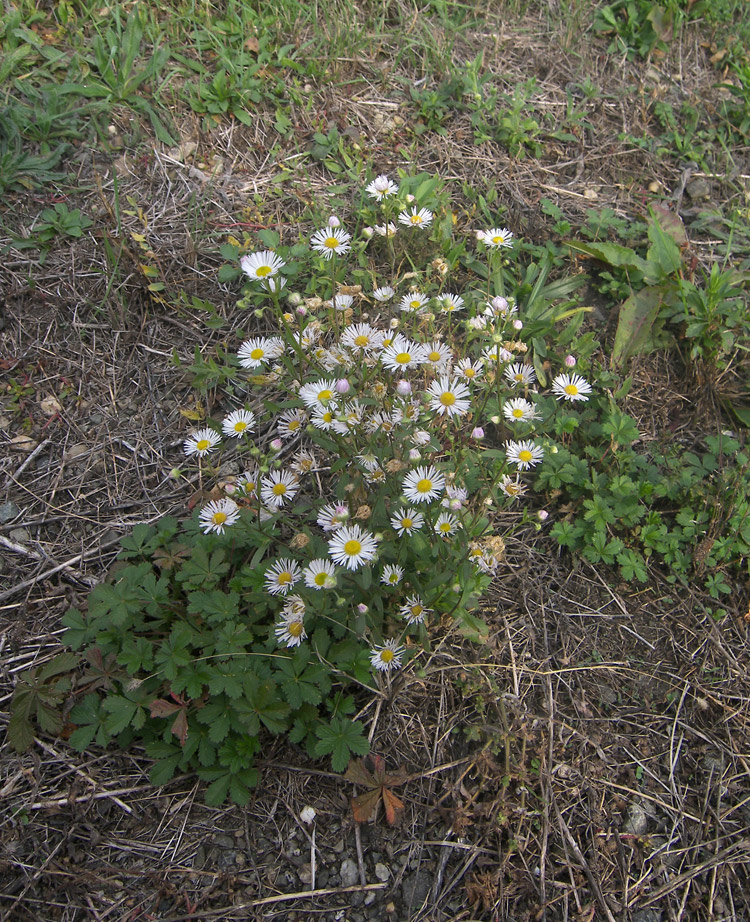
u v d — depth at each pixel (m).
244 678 0.29
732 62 0.64
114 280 0.42
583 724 0.34
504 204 0.51
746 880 0.31
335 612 0.31
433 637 0.34
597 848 0.31
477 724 0.32
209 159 0.48
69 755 0.30
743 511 0.39
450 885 0.29
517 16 0.63
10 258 0.42
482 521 0.33
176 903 0.28
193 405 0.41
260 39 0.52
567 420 0.40
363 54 0.56
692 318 0.45
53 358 0.41
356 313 0.43
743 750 0.34
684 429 0.44
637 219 0.52
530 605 0.37
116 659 0.30
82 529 0.36
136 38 0.48
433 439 0.31
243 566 0.33
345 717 0.31
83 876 0.28
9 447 0.38
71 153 0.46
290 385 0.36
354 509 0.32
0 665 0.32
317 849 0.29
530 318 0.45
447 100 0.54
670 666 0.36
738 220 0.53
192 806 0.30
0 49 0.47
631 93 0.60
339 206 0.47
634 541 0.39
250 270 0.33
